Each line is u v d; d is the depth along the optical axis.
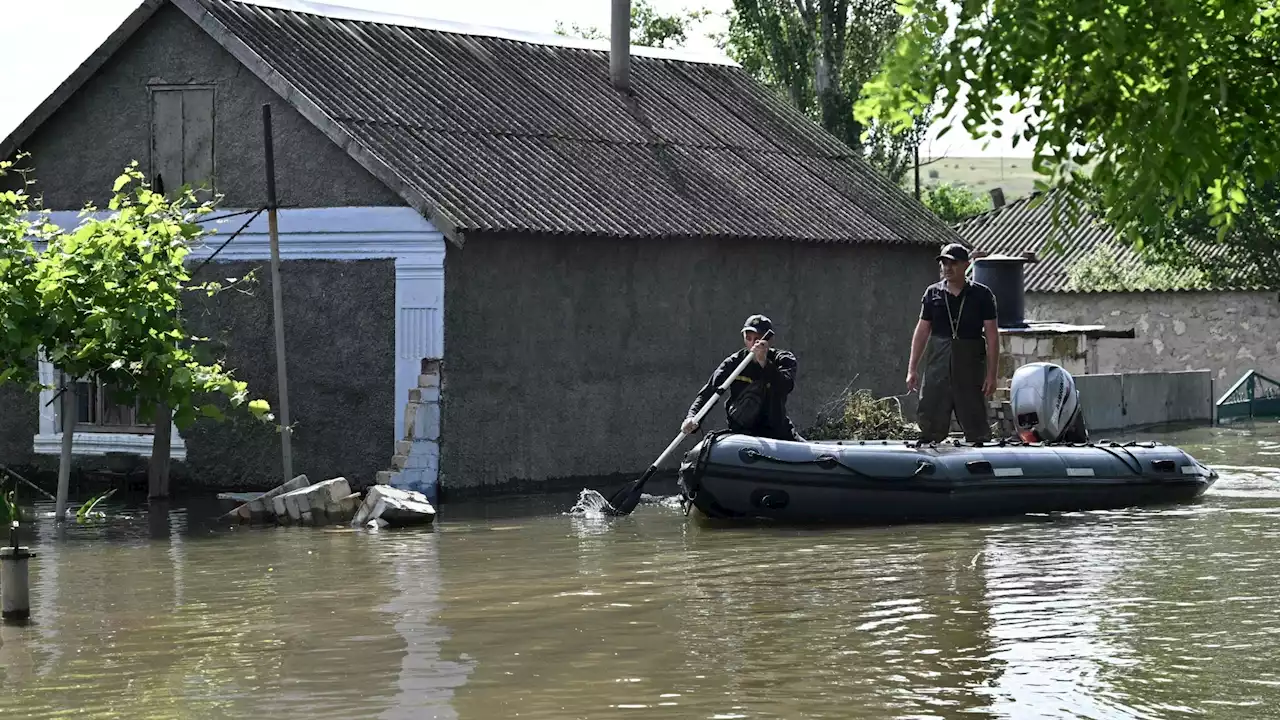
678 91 23.11
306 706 7.13
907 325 22.59
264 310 17.61
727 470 13.66
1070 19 5.30
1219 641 8.32
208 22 17.56
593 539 12.87
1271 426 27.48
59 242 14.97
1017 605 9.42
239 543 12.85
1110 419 26.00
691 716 6.88
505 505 15.80
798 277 20.88
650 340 18.98
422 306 16.72
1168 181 5.42
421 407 16.56
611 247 18.47
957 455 14.01
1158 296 35.59
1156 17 5.23
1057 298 36.53
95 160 18.58
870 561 11.32
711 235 19.02
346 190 17.08
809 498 13.62
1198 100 5.43
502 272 17.22
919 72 5.35
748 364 14.50
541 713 6.96
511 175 17.97
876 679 7.55
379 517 14.03
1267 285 34.44
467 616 9.30
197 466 18.03
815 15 35.53
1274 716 6.81
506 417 17.30
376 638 8.66
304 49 18.31
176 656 8.23
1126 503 14.64
